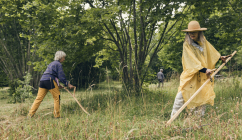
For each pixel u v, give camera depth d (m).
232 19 6.55
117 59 8.63
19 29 12.88
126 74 7.36
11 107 5.98
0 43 12.79
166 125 2.53
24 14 5.75
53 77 4.20
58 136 2.51
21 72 13.63
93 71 14.35
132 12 7.31
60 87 4.29
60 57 4.55
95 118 3.57
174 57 11.05
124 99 5.01
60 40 5.88
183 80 3.20
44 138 2.37
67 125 3.06
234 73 7.31
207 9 6.09
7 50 12.98
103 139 2.47
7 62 12.95
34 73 13.66
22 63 13.86
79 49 6.31
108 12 5.70
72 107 4.93
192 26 3.15
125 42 7.61
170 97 5.68
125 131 2.62
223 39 7.41
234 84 6.43
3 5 5.88
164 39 7.49
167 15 5.72
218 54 3.28
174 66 11.79
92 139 2.37
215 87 7.27
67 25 5.74
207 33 7.53
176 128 2.52
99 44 6.99
